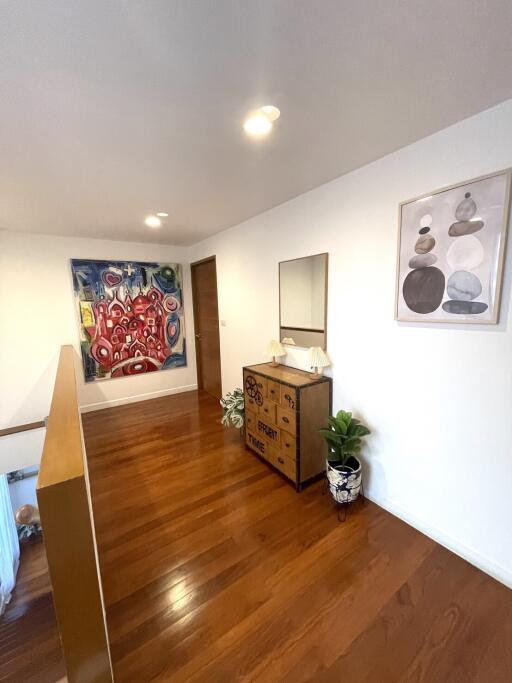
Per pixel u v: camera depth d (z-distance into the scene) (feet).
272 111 4.26
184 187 7.00
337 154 5.63
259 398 8.36
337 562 5.26
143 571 5.16
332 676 3.67
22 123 4.33
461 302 4.85
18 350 11.20
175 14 2.71
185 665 3.82
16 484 11.61
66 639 2.77
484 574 4.98
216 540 5.81
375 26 2.90
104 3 2.59
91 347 12.59
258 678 3.67
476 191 4.50
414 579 4.91
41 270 11.37
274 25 2.86
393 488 6.37
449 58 3.33
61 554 2.61
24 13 2.64
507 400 4.57
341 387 7.29
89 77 3.46
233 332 11.80
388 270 5.95
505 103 4.17
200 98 3.93
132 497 7.15
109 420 11.81
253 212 9.22
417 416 5.76
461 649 3.91
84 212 8.68
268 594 4.70
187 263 14.88
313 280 7.66
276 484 7.54
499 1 2.68
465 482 5.17
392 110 4.33
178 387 15.19
